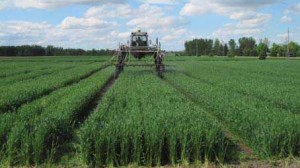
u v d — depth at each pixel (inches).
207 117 599.8
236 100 762.8
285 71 1953.7
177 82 1182.3
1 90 935.0
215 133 464.8
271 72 1863.9
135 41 1656.0
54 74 1569.9
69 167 452.4
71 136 568.1
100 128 487.2
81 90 912.9
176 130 471.5
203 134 466.3
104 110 657.6
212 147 461.1
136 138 458.9
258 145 484.1
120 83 1116.5
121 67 1566.2
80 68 2044.8
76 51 6427.2
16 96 818.2
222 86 1101.1
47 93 1002.7
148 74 1482.5
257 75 1603.1
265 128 493.0
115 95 859.4
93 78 1353.3
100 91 1108.5
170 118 547.2
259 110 640.4
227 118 625.0
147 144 458.3
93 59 3949.3
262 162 462.3
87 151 458.0
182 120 529.3
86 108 820.0
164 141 468.8
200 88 978.7
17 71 1862.7
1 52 5969.5
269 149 470.6
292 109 724.0
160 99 775.7
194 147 460.1
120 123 506.9
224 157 470.3
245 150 514.0
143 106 689.0
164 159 469.7
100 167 455.5
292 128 482.0
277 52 6392.7
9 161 460.1
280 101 787.4
